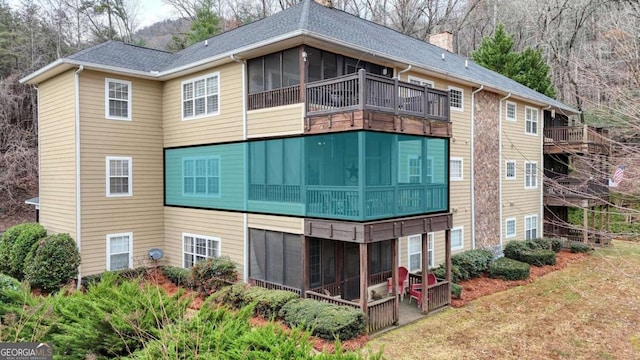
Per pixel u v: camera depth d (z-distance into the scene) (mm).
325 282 12328
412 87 11297
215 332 5613
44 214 15648
